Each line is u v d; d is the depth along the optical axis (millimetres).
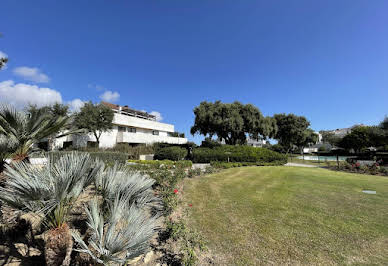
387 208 4301
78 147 17141
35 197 1712
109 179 2434
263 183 7297
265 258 2377
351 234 3025
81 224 2594
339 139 34438
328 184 7137
